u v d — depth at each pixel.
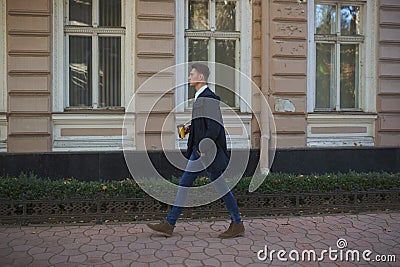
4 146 6.56
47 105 6.59
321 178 5.75
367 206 5.63
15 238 4.43
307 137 7.35
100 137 6.82
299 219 5.24
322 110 7.57
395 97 7.67
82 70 6.93
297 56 7.17
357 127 7.60
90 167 6.39
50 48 6.61
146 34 6.77
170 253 4.03
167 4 6.84
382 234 4.68
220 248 4.18
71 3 6.84
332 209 5.56
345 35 7.68
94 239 4.41
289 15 7.11
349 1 7.61
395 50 7.67
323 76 7.68
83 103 6.97
